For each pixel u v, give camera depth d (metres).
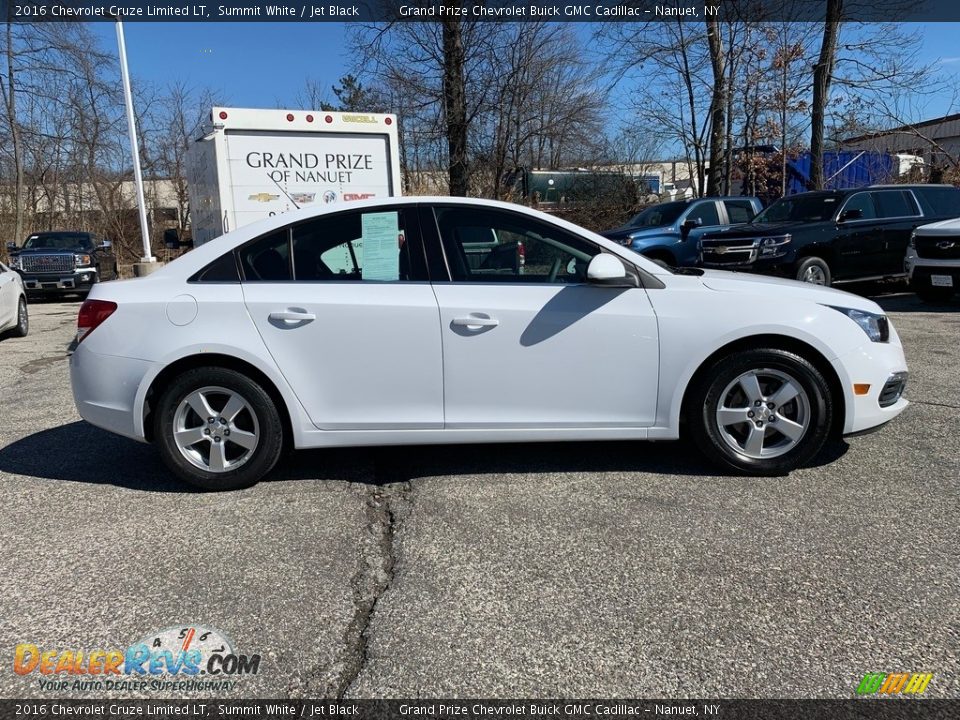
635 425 4.05
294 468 4.45
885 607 2.80
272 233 4.02
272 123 8.65
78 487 4.18
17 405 6.22
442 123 17.62
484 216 4.05
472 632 2.70
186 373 3.93
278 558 3.29
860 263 11.25
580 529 3.51
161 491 4.11
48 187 29.56
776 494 3.87
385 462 4.52
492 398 3.98
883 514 3.61
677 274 4.17
